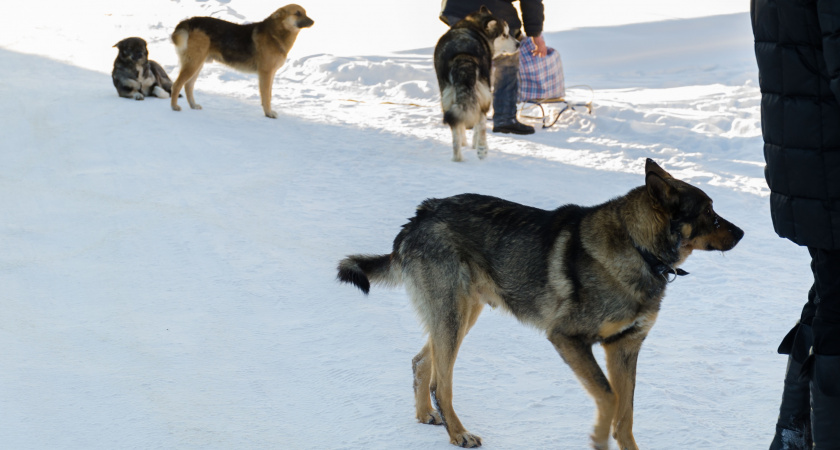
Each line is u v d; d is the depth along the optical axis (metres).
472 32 8.85
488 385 3.88
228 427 3.44
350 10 22.17
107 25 18.91
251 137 9.46
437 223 3.60
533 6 10.14
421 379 3.56
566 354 3.34
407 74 13.88
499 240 3.53
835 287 2.52
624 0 23.20
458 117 8.53
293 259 5.68
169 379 3.88
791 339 2.93
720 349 4.31
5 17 20.06
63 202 6.98
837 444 2.57
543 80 10.52
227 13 19.78
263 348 4.27
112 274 5.35
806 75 2.45
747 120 10.24
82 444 3.27
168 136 9.27
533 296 3.46
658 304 3.33
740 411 3.61
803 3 2.40
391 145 9.44
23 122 9.88
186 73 10.62
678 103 11.82
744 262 5.78
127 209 6.79
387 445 3.32
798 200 2.55
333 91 13.18
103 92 11.87
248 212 6.78
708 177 8.02
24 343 4.24
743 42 17.02
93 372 3.93
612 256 3.25
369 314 4.75
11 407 3.54
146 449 3.24
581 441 3.32
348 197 7.28
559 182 7.81
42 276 5.27
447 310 3.51
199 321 4.62
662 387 3.85
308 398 3.73
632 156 8.98
